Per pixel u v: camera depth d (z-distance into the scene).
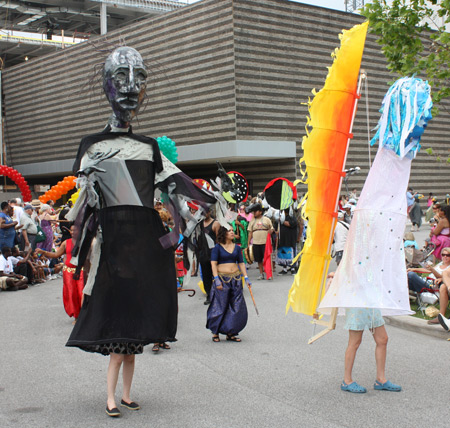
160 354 7.29
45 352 7.45
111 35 35.56
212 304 7.93
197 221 5.57
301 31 31.44
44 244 16.25
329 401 5.35
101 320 4.88
